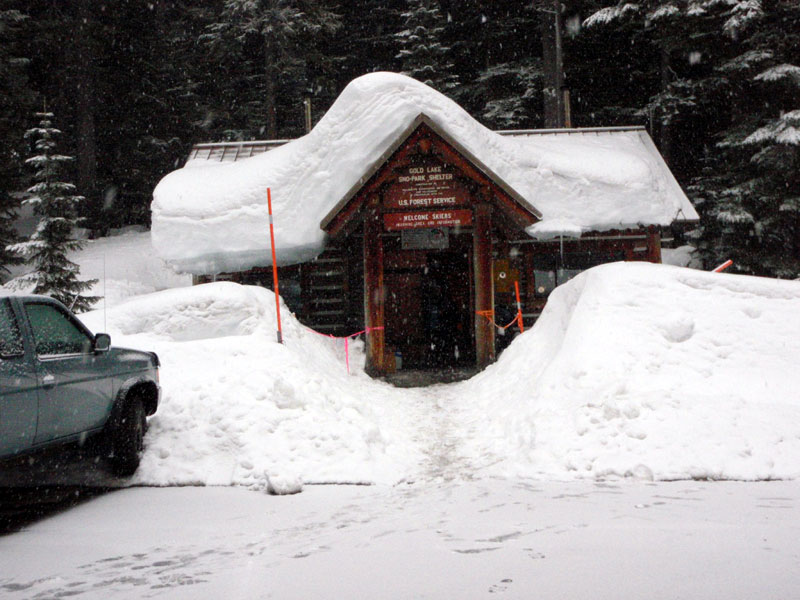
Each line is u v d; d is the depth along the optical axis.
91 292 22.94
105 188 36.72
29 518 6.45
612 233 17.64
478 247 14.72
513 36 38.38
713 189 25.27
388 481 7.59
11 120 27.19
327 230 14.59
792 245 23.78
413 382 14.20
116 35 36.12
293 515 6.20
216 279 17.88
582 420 8.07
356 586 3.90
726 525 4.97
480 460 8.31
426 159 14.76
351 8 44.47
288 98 39.12
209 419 8.70
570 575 3.88
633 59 35.31
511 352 12.79
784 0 22.69
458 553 4.48
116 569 4.64
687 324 9.25
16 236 25.48
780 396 8.16
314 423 8.65
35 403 6.32
